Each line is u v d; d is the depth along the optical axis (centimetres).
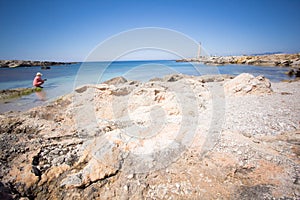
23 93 1229
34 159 330
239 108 625
